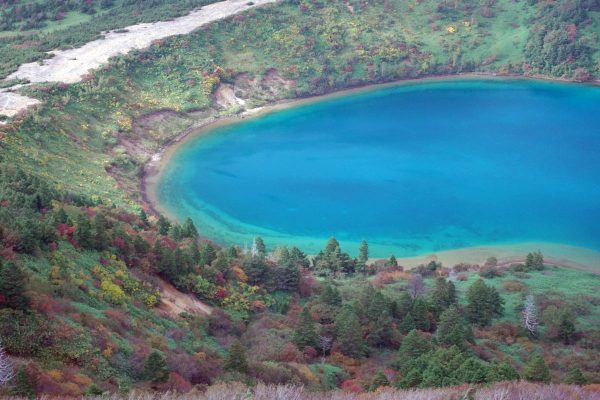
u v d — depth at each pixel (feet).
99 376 200.44
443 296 354.54
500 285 399.03
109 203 482.69
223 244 484.74
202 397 175.73
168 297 309.22
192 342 268.41
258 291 354.95
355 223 517.96
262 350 276.62
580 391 185.78
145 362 209.26
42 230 280.31
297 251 445.78
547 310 346.13
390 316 326.65
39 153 520.01
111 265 301.63
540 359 233.96
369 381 248.11
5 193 335.47
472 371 221.05
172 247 370.94
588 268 452.35
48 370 188.03
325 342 288.30
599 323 349.41
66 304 231.91
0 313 201.46
